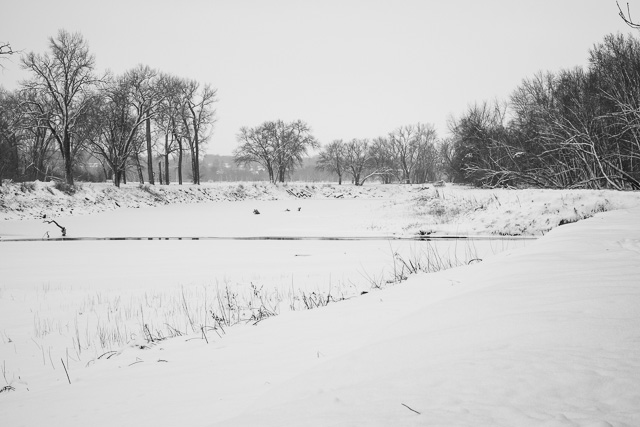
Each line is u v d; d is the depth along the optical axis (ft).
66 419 14.85
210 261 62.90
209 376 17.07
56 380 21.09
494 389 8.91
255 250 73.61
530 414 7.73
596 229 36.76
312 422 8.78
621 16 16.19
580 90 120.67
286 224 123.65
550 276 18.44
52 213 135.74
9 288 47.11
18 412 16.43
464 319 14.51
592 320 11.97
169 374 18.40
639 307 12.64
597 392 8.21
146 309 36.35
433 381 9.87
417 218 111.86
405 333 15.02
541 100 139.03
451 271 31.50
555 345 10.65
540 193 81.41
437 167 333.01
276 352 18.71
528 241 65.21
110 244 84.23
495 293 16.74
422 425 7.83
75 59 152.56
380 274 44.88
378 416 8.52
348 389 10.50
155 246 80.79
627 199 72.79
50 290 45.68
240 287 43.32
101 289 45.88
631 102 88.02
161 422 13.01
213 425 9.82
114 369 21.24
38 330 31.65
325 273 48.85
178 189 195.93
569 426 7.11
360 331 19.38
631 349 9.89
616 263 20.11
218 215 150.71
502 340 11.67
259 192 222.07
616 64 103.24
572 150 103.04
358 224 114.83
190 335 26.84
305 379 12.56
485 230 79.56
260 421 9.45
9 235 100.78
